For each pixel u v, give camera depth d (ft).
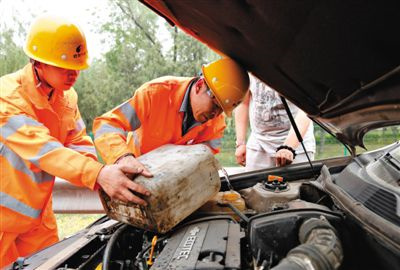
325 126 5.55
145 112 7.15
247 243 4.49
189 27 4.50
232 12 3.47
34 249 7.88
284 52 3.84
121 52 51.06
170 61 49.96
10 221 6.75
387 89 3.19
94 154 8.33
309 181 6.40
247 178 7.19
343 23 2.80
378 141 6.31
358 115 4.17
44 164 5.95
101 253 5.05
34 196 6.82
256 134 10.14
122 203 5.21
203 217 5.46
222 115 8.51
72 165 5.64
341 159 7.34
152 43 51.24
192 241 4.46
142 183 4.78
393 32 2.60
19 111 6.45
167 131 7.66
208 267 3.76
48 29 6.69
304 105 5.13
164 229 4.82
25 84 6.82
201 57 49.85
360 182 4.61
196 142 8.37
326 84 4.03
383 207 3.78
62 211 11.94
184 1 3.54
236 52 4.82
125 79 51.62
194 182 5.13
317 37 3.18
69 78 7.06
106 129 6.35
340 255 3.32
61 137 7.72
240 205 5.88
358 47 3.00
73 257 4.77
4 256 7.02
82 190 11.88
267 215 4.42
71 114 8.01
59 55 6.70
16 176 6.61
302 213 4.29
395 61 2.85
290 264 2.95
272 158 9.95
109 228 5.67
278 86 4.98
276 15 3.14
